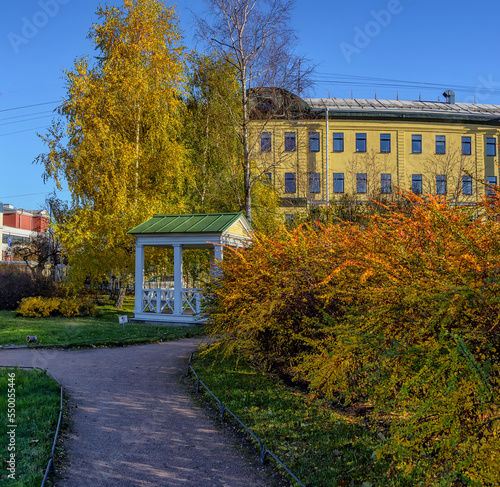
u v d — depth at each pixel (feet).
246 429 16.24
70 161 61.82
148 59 67.41
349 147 112.68
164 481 13.14
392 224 16.88
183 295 48.37
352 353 14.07
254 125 76.59
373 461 13.28
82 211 61.41
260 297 22.57
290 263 22.04
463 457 10.04
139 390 22.39
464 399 10.30
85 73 62.85
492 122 116.26
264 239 24.49
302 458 13.87
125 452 15.11
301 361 22.03
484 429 10.10
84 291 71.72
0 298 64.75
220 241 45.93
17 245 118.52
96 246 61.93
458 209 14.76
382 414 16.72
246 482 13.02
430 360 10.91
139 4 67.31
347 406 18.28
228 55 64.18
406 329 12.30
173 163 66.39
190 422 17.90
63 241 60.85
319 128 110.83
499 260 11.19
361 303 16.48
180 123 71.77
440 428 10.13
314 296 19.97
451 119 114.62
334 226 22.47
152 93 65.41
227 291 24.61
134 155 62.54
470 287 10.68
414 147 114.73
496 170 116.37
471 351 10.81
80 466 14.05
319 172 109.50
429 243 13.89
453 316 10.98
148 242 49.39
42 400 19.63
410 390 12.16
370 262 14.52
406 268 13.16
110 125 64.59
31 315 54.13
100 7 68.39
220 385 22.21
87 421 17.98
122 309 68.28
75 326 44.52
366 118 113.09
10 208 194.18
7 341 35.24
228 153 72.69
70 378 24.61
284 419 17.21
